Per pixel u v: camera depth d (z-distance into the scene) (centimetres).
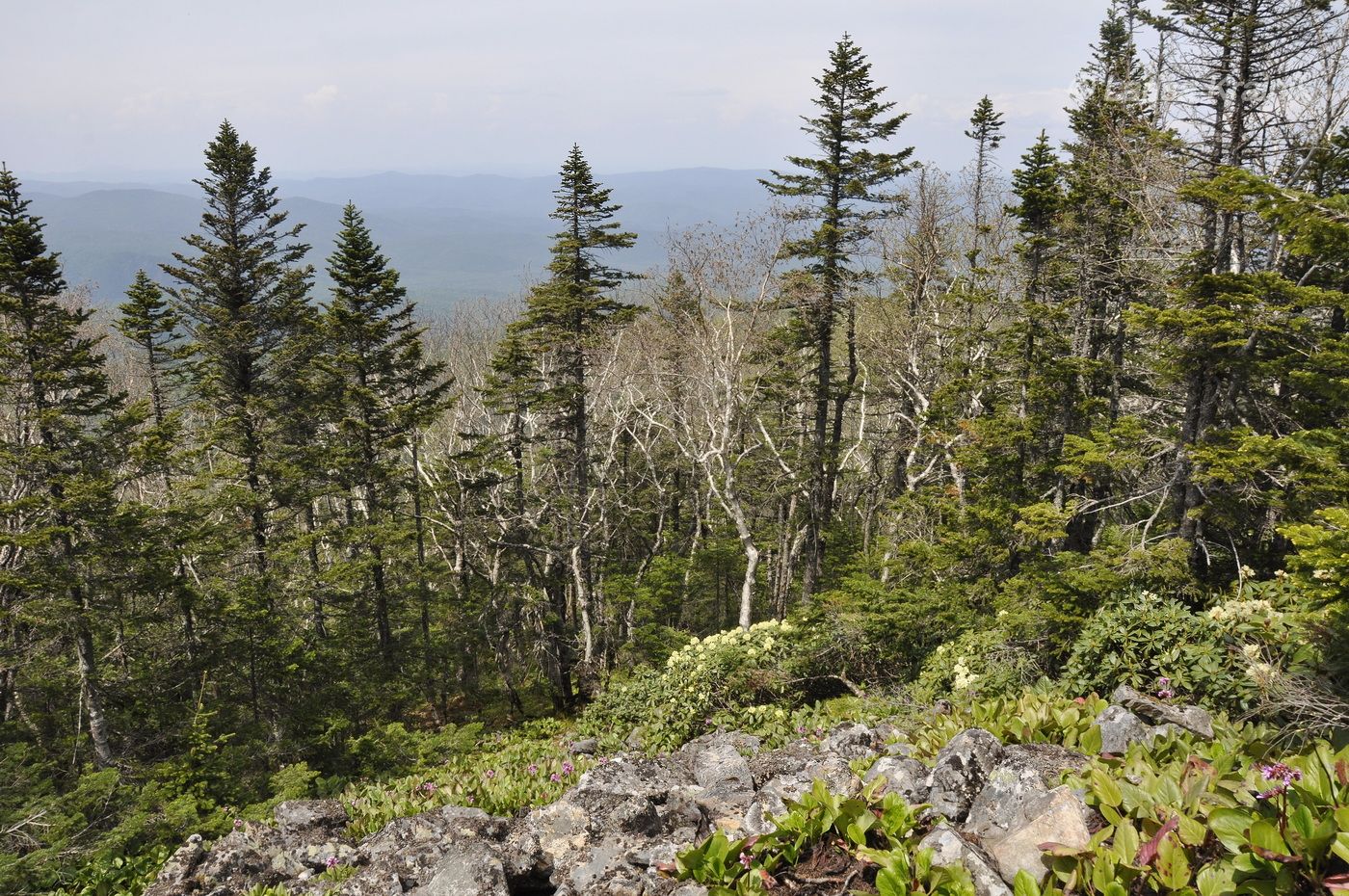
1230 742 495
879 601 1445
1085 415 1586
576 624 3133
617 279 2467
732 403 2498
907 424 2542
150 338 2972
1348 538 683
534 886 584
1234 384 1141
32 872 1364
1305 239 812
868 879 420
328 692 2267
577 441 2603
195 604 2117
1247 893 314
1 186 1906
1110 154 1673
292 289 2638
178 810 1552
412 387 2625
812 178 2148
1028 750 528
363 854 677
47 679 2031
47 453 1870
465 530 2728
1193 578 1060
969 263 2525
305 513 2822
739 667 1431
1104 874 348
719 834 452
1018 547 1478
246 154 2469
